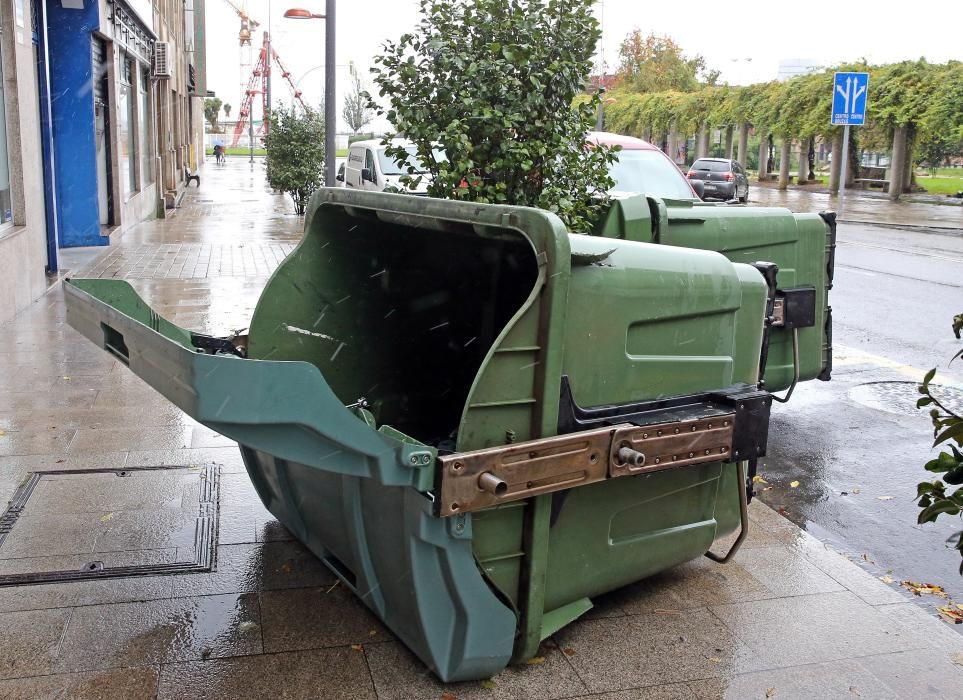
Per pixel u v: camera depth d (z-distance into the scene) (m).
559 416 3.11
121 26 17.41
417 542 2.97
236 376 2.58
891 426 6.94
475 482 2.87
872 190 41.84
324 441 2.74
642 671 3.35
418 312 4.27
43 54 11.10
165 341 2.74
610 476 3.18
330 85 11.28
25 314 9.37
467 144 4.89
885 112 34.22
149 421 5.98
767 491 5.66
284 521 4.22
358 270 4.08
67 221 15.12
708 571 4.21
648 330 3.44
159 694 3.10
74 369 7.24
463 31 5.11
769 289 4.08
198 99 52.44
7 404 6.27
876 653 3.54
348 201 3.71
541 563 3.19
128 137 19.30
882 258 16.89
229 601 3.73
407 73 5.07
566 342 3.15
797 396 7.71
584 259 3.11
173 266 13.25
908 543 4.94
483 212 3.09
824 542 4.90
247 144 91.88
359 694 3.14
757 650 3.52
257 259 14.23
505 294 4.12
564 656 3.42
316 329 4.04
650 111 52.50
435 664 3.15
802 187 44.97
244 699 3.09
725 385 3.78
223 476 5.07
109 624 3.52
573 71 5.07
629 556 3.58
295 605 3.71
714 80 62.69
